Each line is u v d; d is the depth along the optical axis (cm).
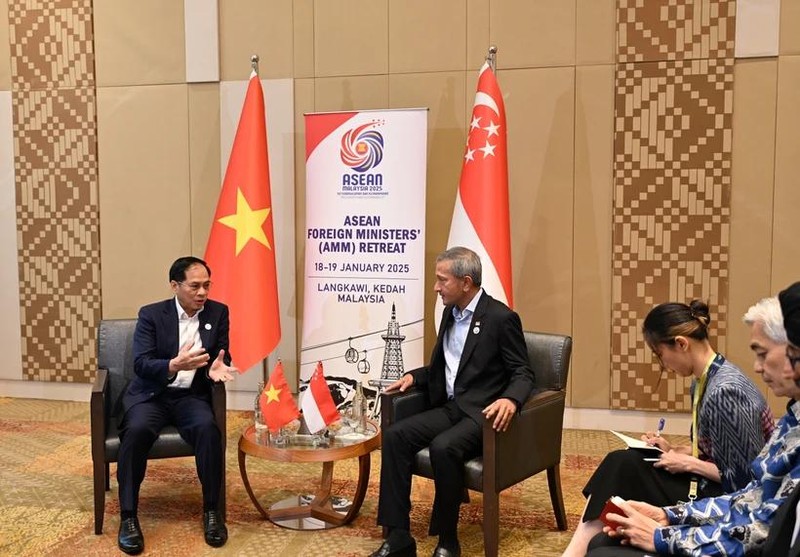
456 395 316
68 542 319
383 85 491
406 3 484
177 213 525
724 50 445
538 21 468
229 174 457
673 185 458
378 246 448
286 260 512
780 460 183
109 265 539
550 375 328
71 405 541
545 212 476
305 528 333
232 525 337
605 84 462
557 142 471
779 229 449
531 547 315
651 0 452
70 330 549
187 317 351
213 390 331
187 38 509
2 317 560
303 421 339
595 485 244
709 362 230
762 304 188
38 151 541
